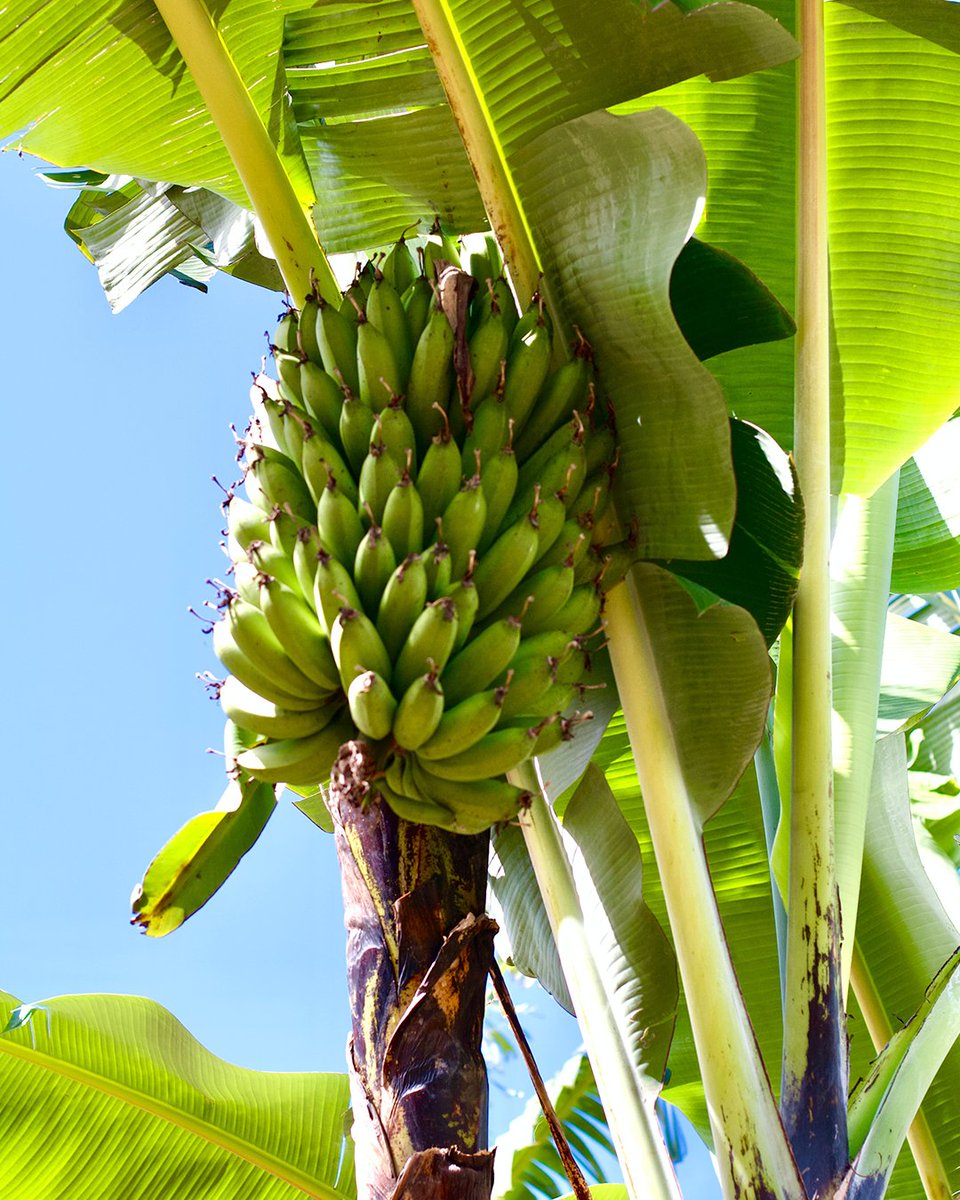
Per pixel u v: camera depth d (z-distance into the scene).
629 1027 4.52
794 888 4.44
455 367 4.36
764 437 4.47
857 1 4.82
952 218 4.91
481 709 4.14
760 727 4.46
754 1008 5.05
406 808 4.21
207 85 4.67
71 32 4.74
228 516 4.39
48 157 4.96
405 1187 4.09
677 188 4.32
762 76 4.89
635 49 4.59
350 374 4.42
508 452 4.30
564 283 4.48
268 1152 4.79
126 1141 4.75
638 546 4.46
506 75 4.65
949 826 5.34
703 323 4.61
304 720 4.25
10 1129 4.71
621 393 4.44
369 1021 4.19
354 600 4.18
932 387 4.95
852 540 5.05
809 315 4.67
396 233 4.88
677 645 4.50
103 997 4.82
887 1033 4.93
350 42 4.77
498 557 4.25
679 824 4.41
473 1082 4.16
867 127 4.93
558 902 4.51
